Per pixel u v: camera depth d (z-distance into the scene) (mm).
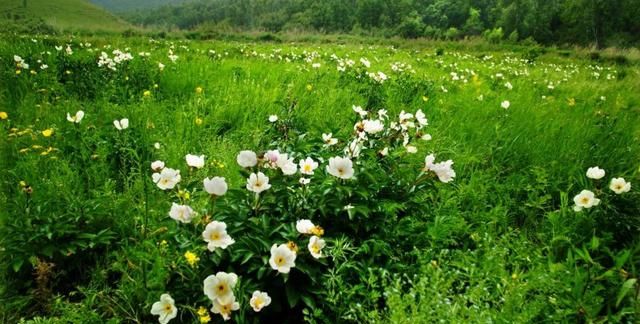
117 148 3570
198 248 2051
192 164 2355
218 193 2068
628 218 3064
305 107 5137
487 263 2377
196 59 8797
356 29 62625
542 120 5270
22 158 3369
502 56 20109
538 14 63625
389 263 2385
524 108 5855
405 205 2711
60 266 2479
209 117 4672
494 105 5934
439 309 1898
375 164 2699
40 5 99250
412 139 3406
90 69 6102
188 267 2111
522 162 4219
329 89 6141
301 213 2395
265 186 2170
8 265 2352
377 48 19938
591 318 2029
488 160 4242
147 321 2162
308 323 2217
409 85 6637
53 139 3762
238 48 13969
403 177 2916
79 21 98688
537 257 2562
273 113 4926
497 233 2967
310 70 8086
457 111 5574
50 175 3203
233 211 2227
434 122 5023
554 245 2838
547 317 2125
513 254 2617
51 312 2273
